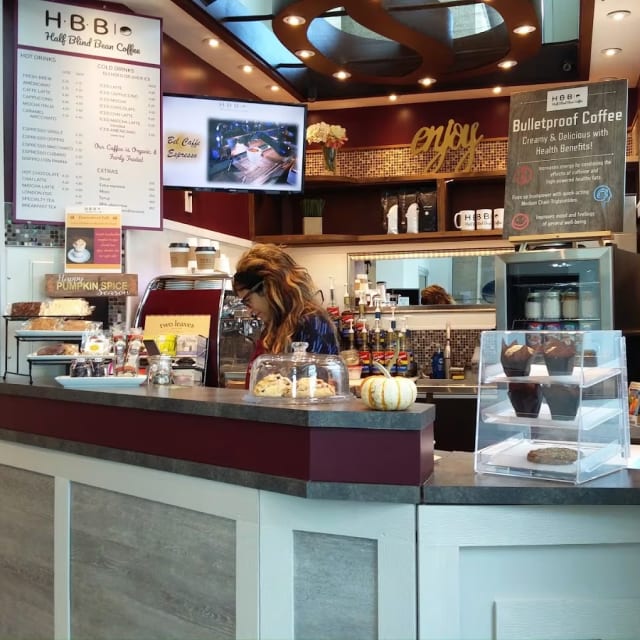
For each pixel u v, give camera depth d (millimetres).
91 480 2449
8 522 2779
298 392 2072
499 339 1972
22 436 2684
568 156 3852
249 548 2018
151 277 4148
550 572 1822
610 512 1799
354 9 3643
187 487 2162
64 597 2539
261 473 1972
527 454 1907
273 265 2875
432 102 5551
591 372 1894
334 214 5723
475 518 1802
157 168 3975
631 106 5246
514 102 3992
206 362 3512
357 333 5102
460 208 5523
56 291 3572
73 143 3764
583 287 3783
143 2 3863
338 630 1912
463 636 1834
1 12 3463
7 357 3299
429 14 4012
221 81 4953
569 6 4855
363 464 1844
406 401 1863
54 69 3721
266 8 4668
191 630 2174
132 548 2342
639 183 4957
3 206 3490
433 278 5434
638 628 1812
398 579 1829
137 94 3920
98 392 2396
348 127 5707
